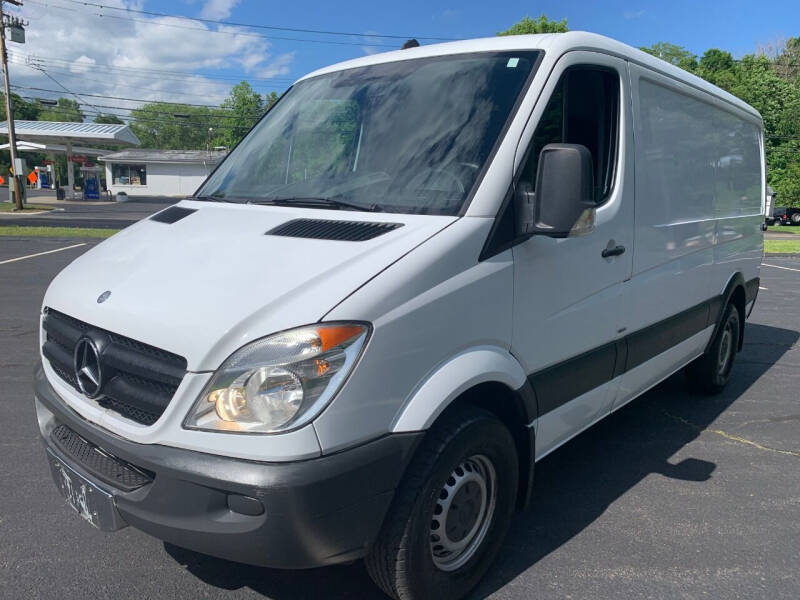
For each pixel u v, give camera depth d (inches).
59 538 132.0
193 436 88.6
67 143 1814.7
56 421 117.1
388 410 93.9
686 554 132.0
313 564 90.6
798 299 467.8
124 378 98.0
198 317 91.7
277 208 122.5
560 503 153.0
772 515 148.6
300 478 84.7
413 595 103.7
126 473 98.6
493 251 108.7
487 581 121.8
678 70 177.6
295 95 158.6
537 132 119.2
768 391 242.7
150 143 4426.7
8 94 1304.1
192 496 88.1
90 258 124.1
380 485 92.9
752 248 247.4
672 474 169.8
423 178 115.6
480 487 112.9
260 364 86.7
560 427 133.7
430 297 98.3
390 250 98.6
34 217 1159.0
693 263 186.7
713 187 200.4
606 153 142.5
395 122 128.5
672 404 226.2
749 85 2074.3
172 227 124.6
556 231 105.3
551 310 123.3
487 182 109.6
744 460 179.3
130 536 133.5
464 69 130.0
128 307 99.0
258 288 94.0
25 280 445.4
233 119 3270.2
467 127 118.8
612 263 141.3
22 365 248.4
